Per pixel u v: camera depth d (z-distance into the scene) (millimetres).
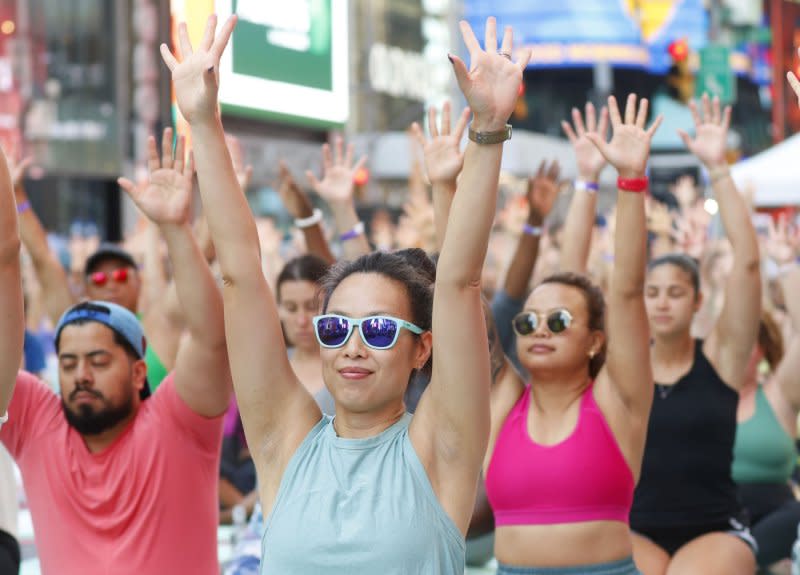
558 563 5789
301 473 4074
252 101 13297
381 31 35219
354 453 4027
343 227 8023
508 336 8352
